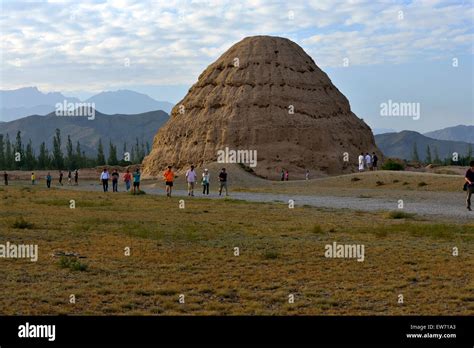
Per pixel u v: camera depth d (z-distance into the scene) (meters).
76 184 88.31
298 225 25.38
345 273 15.09
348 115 136.88
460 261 16.58
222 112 125.81
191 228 23.88
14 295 12.42
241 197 47.66
